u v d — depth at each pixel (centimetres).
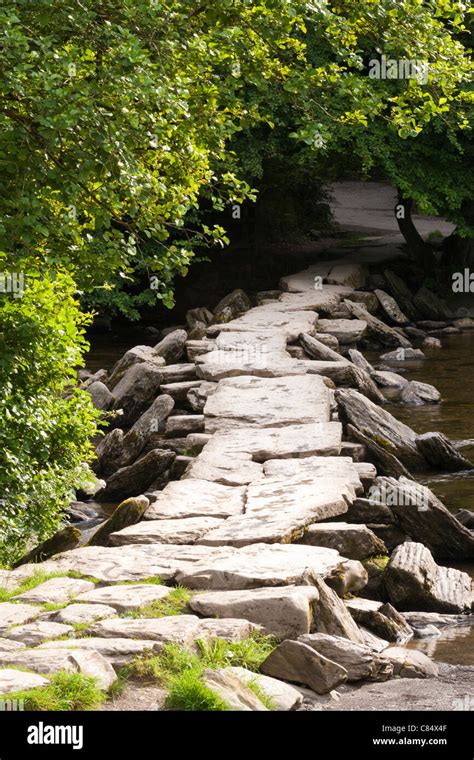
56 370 1288
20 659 688
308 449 1359
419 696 748
